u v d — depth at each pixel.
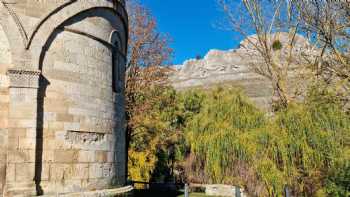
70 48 10.38
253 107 17.86
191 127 18.97
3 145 9.04
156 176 29.12
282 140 13.82
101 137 11.10
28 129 9.20
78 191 10.05
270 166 13.65
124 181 12.70
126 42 14.23
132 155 27.95
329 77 14.48
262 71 21.30
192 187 19.44
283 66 19.66
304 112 13.96
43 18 9.86
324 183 12.66
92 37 11.09
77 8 10.59
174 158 27.73
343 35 14.27
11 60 9.34
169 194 18.89
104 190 10.66
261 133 14.70
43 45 9.76
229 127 16.78
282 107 16.50
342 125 13.38
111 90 11.86
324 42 15.06
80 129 10.34
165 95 30.80
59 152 9.76
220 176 16.38
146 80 25.28
